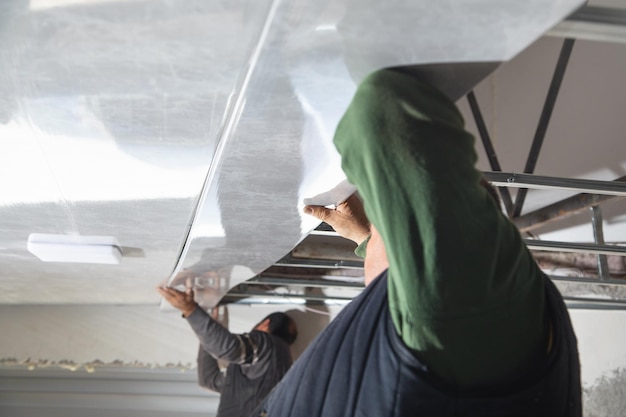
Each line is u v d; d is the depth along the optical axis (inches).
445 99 35.1
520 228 110.2
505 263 34.1
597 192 75.1
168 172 53.6
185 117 43.3
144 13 31.0
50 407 146.4
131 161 51.4
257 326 138.8
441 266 32.1
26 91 39.5
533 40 33.3
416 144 32.3
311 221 67.9
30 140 47.4
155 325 146.1
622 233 116.8
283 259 110.4
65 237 74.9
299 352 142.1
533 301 35.8
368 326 38.7
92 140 47.3
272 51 34.6
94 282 108.3
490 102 109.7
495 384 35.7
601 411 128.9
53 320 145.3
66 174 54.2
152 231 72.4
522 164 111.1
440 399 35.2
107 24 31.9
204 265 93.0
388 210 32.7
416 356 35.0
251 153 48.6
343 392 38.4
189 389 147.0
